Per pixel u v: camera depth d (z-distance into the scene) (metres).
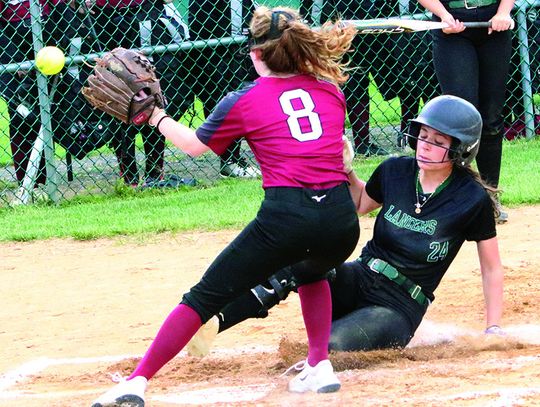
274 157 8.27
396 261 10.05
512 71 23.44
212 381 9.71
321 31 8.54
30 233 18.05
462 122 9.70
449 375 9.00
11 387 10.08
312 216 8.15
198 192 20.88
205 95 22.03
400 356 9.82
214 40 21.27
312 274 8.73
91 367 10.71
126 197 21.20
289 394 8.83
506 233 16.03
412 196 10.07
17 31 20.88
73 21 20.38
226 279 8.30
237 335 11.56
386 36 22.08
